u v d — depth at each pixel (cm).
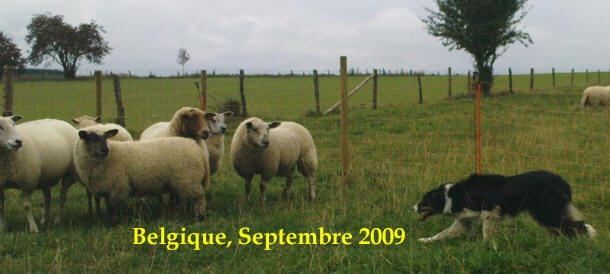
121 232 590
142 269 486
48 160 670
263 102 2531
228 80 4669
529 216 525
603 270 413
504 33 2402
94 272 475
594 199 714
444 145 1150
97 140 608
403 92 3023
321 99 2705
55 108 2248
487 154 985
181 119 816
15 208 759
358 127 1514
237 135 795
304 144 874
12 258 515
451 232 551
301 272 456
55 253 521
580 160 948
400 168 931
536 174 514
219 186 908
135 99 2722
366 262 463
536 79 3878
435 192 561
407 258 452
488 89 2353
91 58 7962
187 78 5209
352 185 861
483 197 522
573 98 2072
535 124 1407
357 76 5275
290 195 859
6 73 946
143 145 667
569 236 484
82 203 802
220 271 482
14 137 589
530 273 415
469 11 2400
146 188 667
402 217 638
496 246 457
